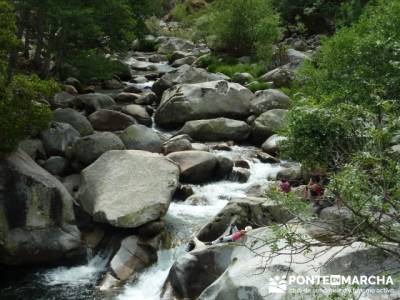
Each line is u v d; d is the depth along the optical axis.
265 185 14.67
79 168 14.85
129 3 24.81
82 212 12.70
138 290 10.46
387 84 11.02
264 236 9.17
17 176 11.58
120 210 11.99
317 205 10.05
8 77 12.35
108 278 10.80
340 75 14.01
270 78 24.47
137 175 12.98
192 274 9.77
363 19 15.19
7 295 10.35
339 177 5.82
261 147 18.58
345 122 8.00
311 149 10.23
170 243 11.80
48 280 11.00
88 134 17.03
